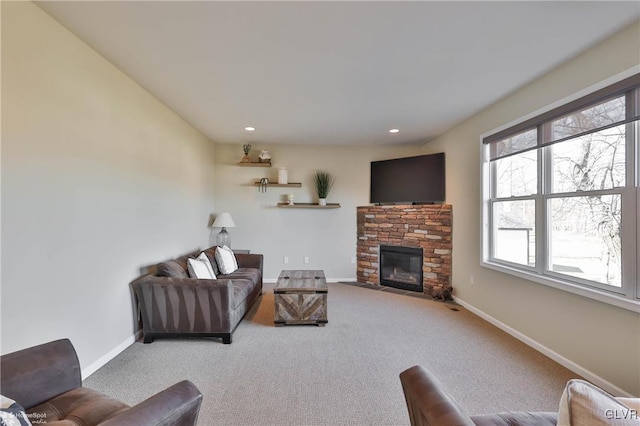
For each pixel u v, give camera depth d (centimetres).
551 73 256
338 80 275
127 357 252
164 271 292
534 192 286
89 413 124
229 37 207
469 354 261
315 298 326
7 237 164
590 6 174
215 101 327
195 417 119
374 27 195
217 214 529
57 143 195
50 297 189
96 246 231
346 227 545
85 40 213
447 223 436
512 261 317
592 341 218
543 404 193
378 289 487
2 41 161
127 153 270
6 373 122
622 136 204
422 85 285
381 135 470
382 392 204
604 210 217
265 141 516
